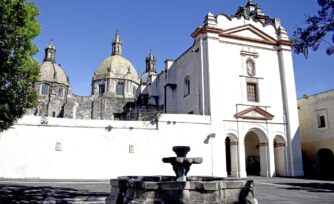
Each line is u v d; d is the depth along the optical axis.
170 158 11.30
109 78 59.56
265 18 34.34
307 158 32.22
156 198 8.95
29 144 22.77
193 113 28.58
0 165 22.08
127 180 9.91
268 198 13.71
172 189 9.02
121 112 40.03
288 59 30.41
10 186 16.45
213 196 9.12
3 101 10.87
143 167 24.23
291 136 28.53
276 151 29.14
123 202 9.66
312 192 15.98
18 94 11.33
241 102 27.81
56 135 23.34
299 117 33.81
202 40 28.11
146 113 33.62
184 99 30.91
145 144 24.62
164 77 35.72
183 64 31.81
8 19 10.52
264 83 29.34
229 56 28.45
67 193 14.27
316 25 15.13
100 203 11.58
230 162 29.69
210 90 26.61
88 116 39.66
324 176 29.05
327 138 29.97
